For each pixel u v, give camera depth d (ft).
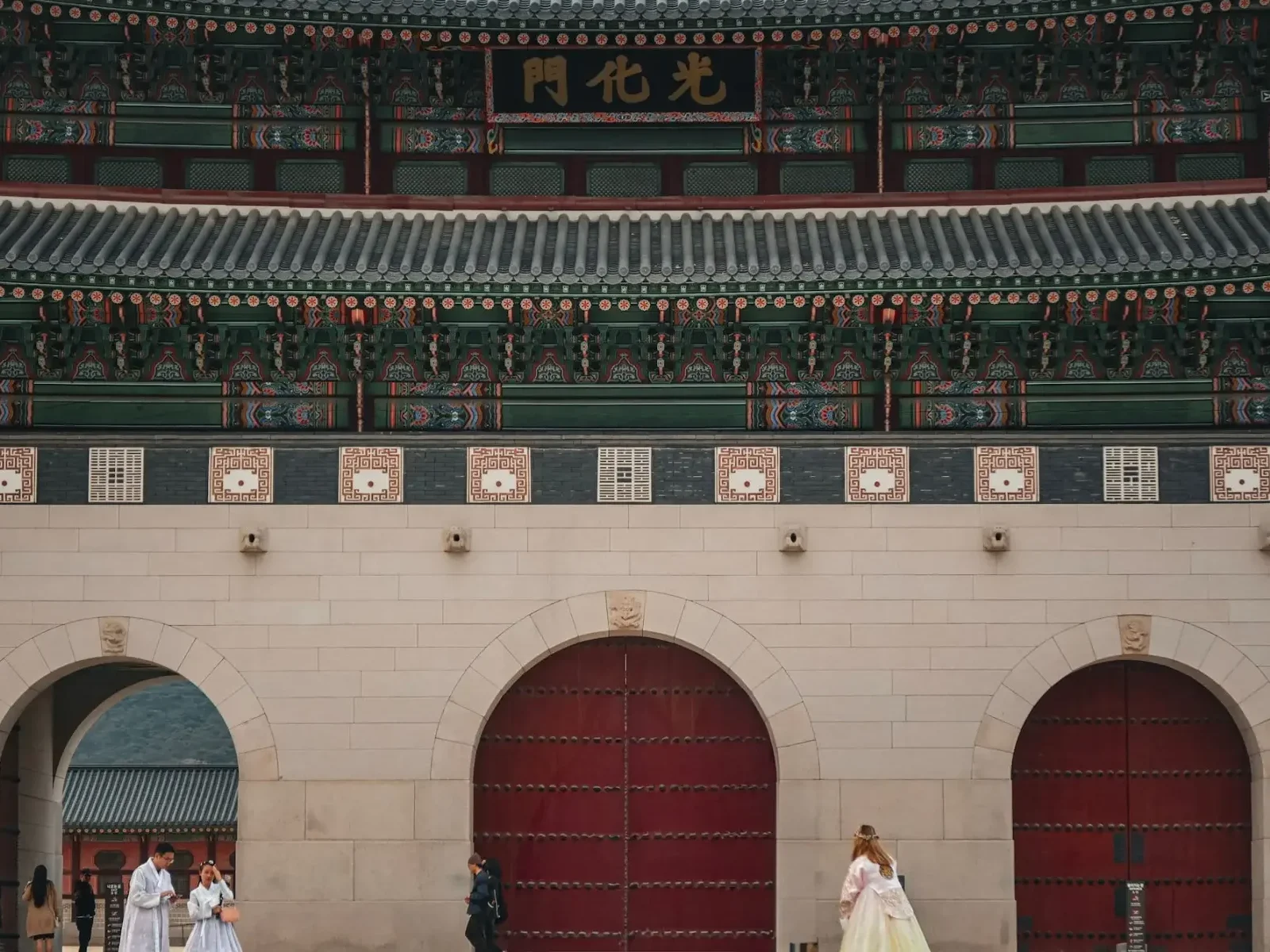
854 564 104.99
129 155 115.65
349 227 111.65
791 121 116.67
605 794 106.52
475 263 104.78
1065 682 107.04
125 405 108.17
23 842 117.29
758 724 106.83
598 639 107.04
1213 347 106.93
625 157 116.67
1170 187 113.19
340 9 110.32
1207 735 106.63
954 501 105.40
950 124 116.26
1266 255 101.60
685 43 112.88
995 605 104.53
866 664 104.17
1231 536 104.78
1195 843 106.01
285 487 105.60
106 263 102.47
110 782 208.33
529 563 105.09
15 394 107.76
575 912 105.70
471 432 106.73
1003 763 103.30
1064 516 105.09
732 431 107.04
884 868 83.05
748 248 108.47
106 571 104.73
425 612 104.68
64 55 114.42
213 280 102.83
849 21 110.93
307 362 108.88
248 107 116.06
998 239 108.99
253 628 104.42
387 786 103.30
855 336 108.88
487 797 106.22
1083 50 115.44
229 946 89.30
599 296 103.91
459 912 102.42
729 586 104.88
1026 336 107.45
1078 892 105.70
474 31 112.16
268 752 103.45
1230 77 115.55
